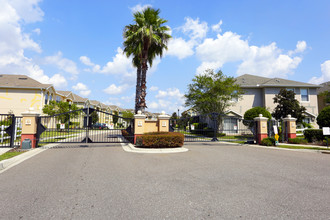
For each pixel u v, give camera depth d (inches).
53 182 191.9
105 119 2439.7
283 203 144.1
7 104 1045.8
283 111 805.9
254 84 1045.8
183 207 135.9
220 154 377.4
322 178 213.0
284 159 331.0
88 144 553.0
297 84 1015.0
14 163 282.0
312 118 981.8
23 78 1160.8
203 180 200.4
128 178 206.1
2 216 121.9
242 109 1032.8
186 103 943.7
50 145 515.8
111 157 334.0
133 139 526.6
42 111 1073.5
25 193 162.1
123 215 123.6
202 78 885.8
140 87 692.7
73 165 269.1
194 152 402.0
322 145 540.4
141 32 604.7
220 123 931.3
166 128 541.6
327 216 123.9
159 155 358.6
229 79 850.1
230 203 143.3
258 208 135.0
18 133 580.4
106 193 162.4
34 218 119.5
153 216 122.4
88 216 122.2
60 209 132.1
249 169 251.6
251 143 608.1
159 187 178.1
